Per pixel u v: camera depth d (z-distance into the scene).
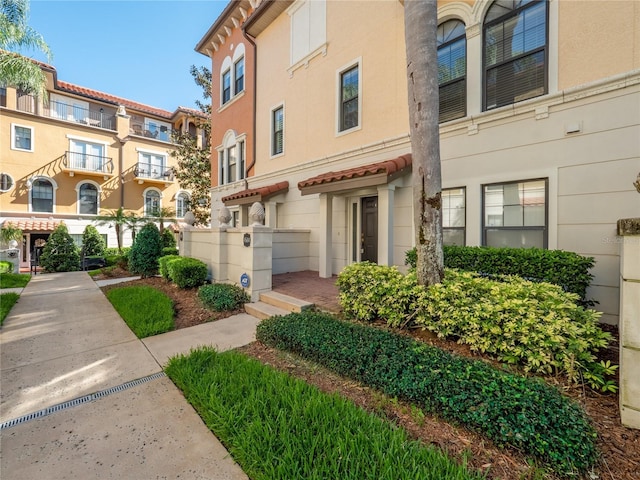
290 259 8.80
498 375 2.46
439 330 3.63
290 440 2.04
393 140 6.99
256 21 10.61
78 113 20.00
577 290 4.11
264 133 10.98
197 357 3.44
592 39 4.54
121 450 2.21
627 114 4.26
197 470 2.02
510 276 4.35
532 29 5.11
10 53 8.16
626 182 4.27
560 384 2.71
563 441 1.84
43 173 18.23
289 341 3.73
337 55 8.31
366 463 1.84
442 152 6.16
